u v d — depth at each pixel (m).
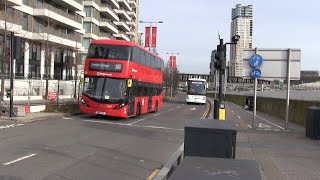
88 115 28.22
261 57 22.12
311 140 17.31
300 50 22.08
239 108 55.75
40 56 59.16
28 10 54.62
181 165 3.63
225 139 7.42
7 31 41.88
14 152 12.07
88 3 84.31
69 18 64.69
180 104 58.66
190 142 7.52
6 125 19.58
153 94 32.94
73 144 14.20
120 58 24.97
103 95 24.81
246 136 18.30
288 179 9.23
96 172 9.79
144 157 12.24
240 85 134.62
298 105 28.23
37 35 55.19
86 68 25.28
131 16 137.25
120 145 14.61
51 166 10.27
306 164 11.27
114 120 25.31
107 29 97.81
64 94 59.16
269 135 18.97
